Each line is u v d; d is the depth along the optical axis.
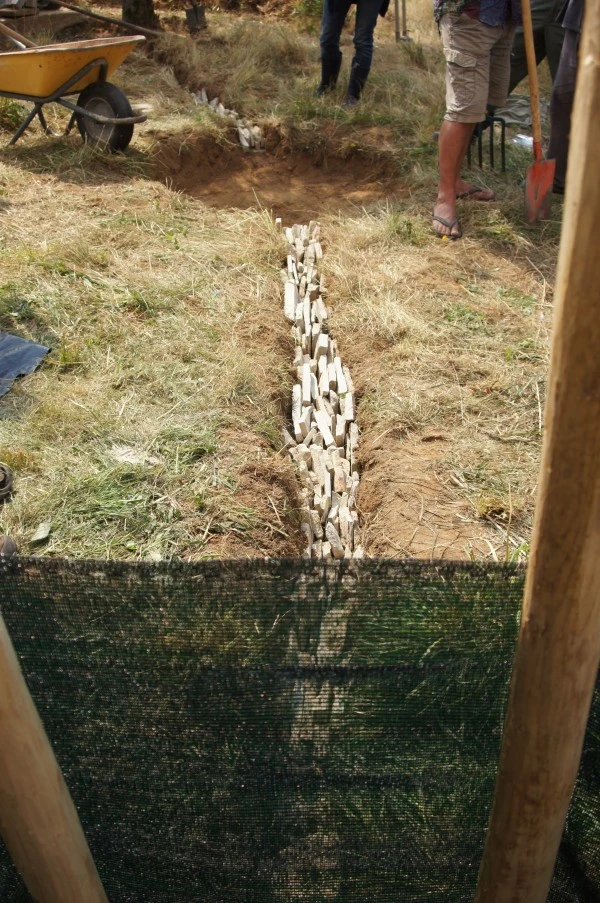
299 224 6.11
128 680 1.71
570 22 5.00
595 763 1.77
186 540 3.02
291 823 1.89
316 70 8.34
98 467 3.29
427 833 1.89
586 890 1.94
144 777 1.84
